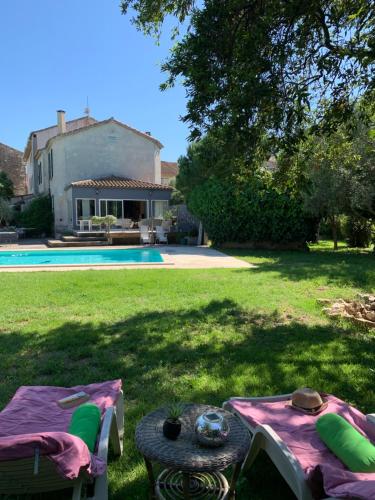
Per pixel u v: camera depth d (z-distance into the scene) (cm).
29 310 755
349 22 532
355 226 2064
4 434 284
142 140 3036
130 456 322
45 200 3062
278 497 282
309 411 316
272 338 602
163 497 266
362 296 837
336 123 555
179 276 1117
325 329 650
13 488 216
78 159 2845
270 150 575
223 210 2027
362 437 264
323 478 219
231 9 508
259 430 282
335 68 513
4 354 533
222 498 264
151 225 2492
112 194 2666
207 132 530
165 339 593
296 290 928
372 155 1295
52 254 1961
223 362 508
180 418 266
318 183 1522
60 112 3125
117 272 1201
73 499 222
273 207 1895
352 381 454
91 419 288
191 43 511
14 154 4544
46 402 338
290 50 512
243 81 489
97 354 534
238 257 1625
